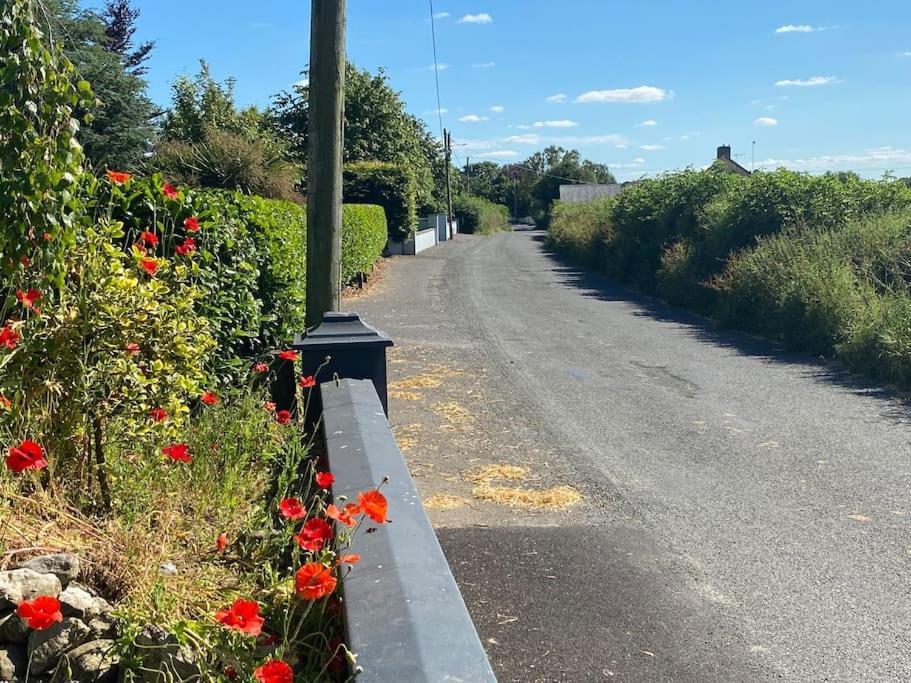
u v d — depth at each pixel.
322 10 6.16
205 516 3.34
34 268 3.62
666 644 3.59
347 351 4.45
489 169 129.12
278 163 18.70
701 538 4.82
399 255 35.25
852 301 11.27
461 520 5.11
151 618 2.33
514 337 13.00
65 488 3.20
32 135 3.58
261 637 2.35
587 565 4.42
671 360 11.05
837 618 3.83
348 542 2.38
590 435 7.18
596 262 28.03
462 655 1.82
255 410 4.76
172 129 31.56
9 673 2.24
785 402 8.48
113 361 3.60
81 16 26.27
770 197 16.89
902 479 5.90
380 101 42.22
